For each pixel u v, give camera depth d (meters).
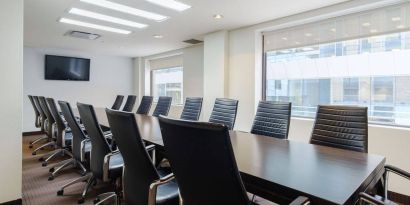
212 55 4.68
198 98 3.41
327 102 3.50
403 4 2.76
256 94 4.17
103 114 3.94
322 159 1.46
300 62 3.81
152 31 4.54
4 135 2.19
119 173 1.97
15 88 2.23
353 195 0.97
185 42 5.43
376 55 3.01
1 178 2.18
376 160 1.46
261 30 4.12
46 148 4.48
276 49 4.05
